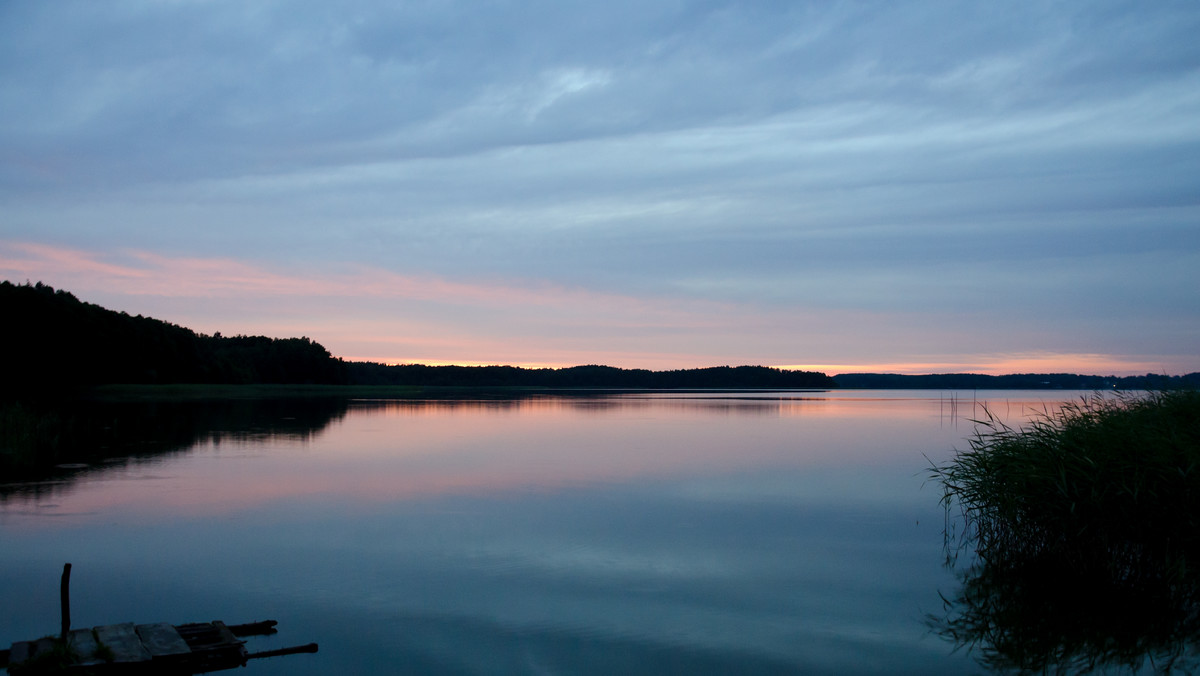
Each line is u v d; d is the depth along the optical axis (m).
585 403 92.62
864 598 13.54
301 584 13.95
